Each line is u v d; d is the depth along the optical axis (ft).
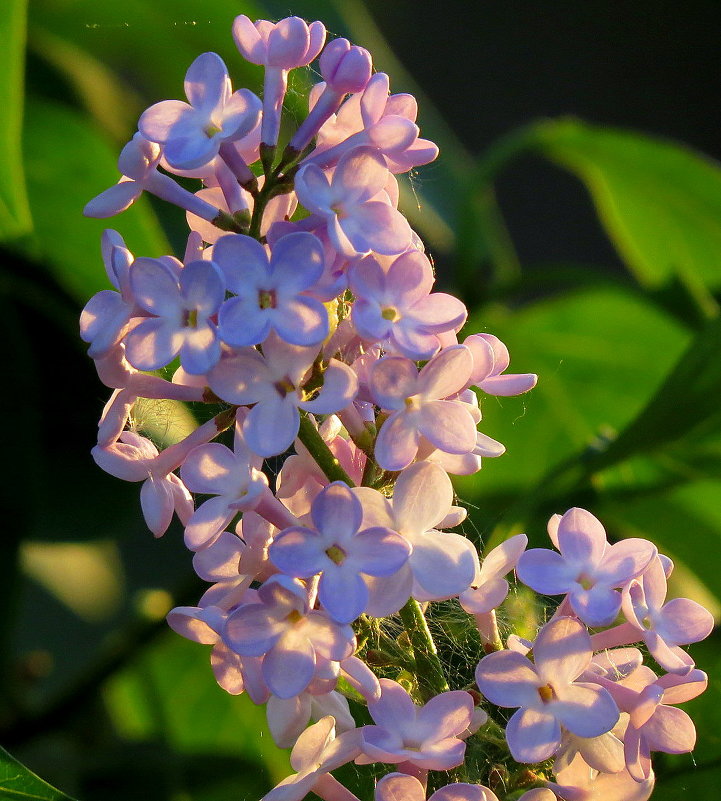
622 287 3.31
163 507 2.55
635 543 2.54
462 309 2.52
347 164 2.51
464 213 3.43
